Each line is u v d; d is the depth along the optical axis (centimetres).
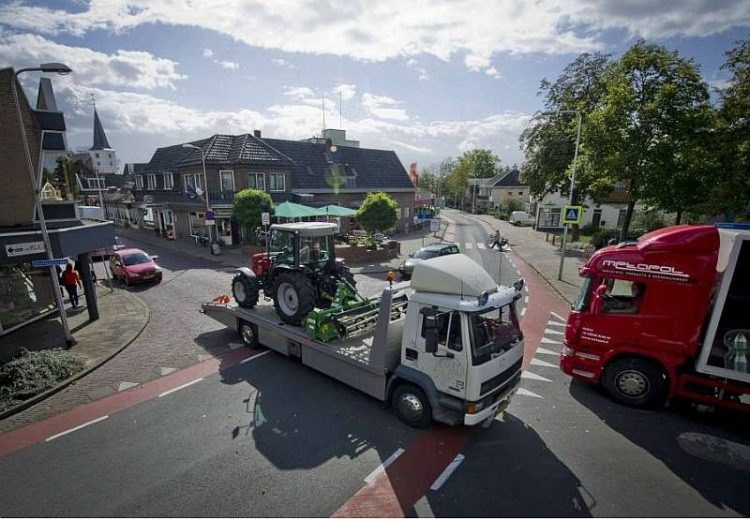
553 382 817
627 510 479
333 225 937
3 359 873
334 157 3434
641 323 697
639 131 1858
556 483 524
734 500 495
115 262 1778
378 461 566
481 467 554
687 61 1877
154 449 599
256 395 758
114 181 5725
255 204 2347
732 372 623
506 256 2448
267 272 995
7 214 1196
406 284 771
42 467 563
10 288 1154
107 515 475
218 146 2756
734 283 612
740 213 1524
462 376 561
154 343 1033
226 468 554
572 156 2773
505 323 629
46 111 1254
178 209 3017
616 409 712
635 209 3412
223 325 1180
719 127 1577
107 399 753
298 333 810
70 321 1205
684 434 634
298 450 591
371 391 693
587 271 757
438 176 10112
